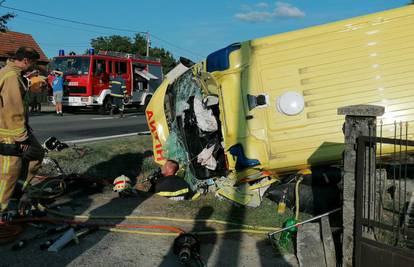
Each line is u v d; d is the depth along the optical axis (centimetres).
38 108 2033
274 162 578
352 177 390
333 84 566
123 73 2125
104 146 888
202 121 638
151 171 791
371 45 565
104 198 611
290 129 573
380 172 415
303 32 588
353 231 388
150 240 463
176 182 612
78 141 1037
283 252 441
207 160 625
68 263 402
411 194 526
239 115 588
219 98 603
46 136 1131
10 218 456
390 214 484
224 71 598
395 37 563
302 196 544
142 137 1072
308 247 426
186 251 406
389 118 545
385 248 361
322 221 466
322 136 565
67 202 580
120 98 1870
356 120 387
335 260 406
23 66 455
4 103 440
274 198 571
